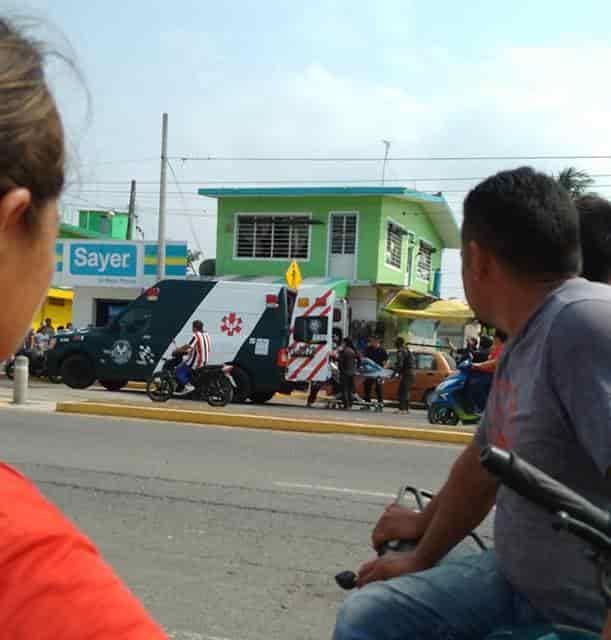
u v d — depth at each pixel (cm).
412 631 191
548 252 180
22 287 90
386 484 834
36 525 84
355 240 2980
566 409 165
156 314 1873
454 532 207
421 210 3256
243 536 627
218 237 3112
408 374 1933
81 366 1919
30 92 86
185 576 536
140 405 1442
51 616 80
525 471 132
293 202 3031
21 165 85
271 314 1831
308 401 1931
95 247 2916
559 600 175
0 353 91
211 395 1691
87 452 960
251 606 489
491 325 200
